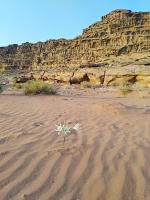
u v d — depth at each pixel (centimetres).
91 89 4022
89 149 480
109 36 8581
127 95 2536
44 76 6347
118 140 552
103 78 5003
